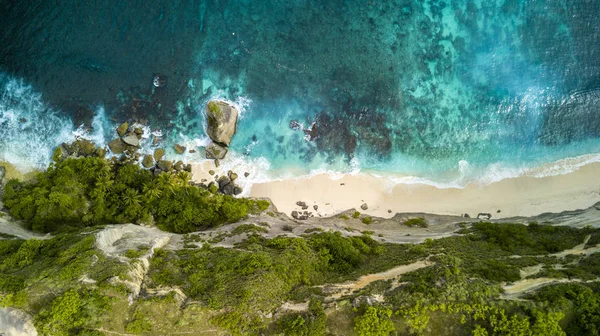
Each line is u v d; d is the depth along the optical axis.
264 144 55.53
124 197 50.03
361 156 55.78
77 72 54.69
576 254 41.38
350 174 55.34
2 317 34.84
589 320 33.53
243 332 35.47
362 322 34.69
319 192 54.75
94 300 35.12
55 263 38.06
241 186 54.72
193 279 38.66
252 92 56.12
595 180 54.53
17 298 34.94
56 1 54.25
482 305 34.84
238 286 37.72
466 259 40.81
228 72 56.12
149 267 40.34
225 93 56.00
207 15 56.22
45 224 47.22
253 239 44.84
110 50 54.97
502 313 34.03
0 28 54.31
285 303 37.41
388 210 54.44
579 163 55.53
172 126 55.25
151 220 50.12
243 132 55.59
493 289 36.41
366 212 54.44
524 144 56.28
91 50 54.75
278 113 56.03
